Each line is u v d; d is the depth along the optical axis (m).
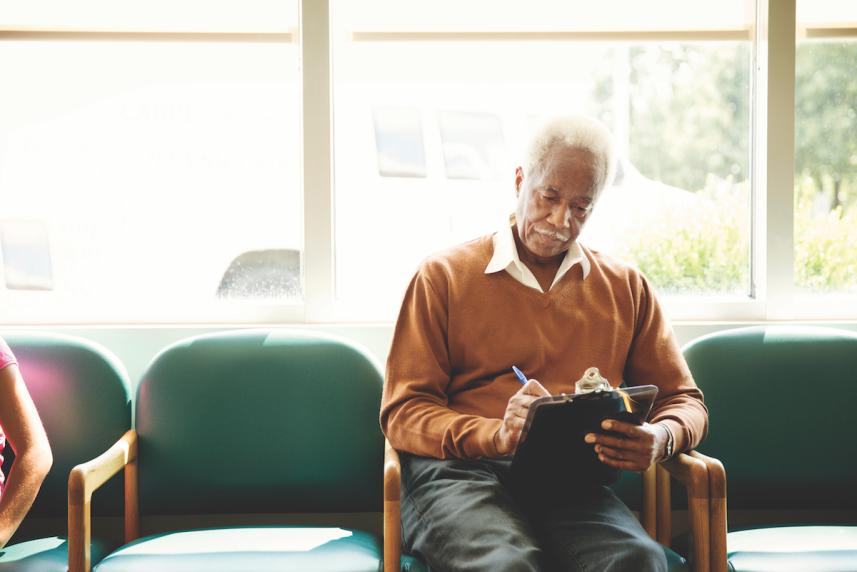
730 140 2.07
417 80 2.03
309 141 2.00
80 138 2.01
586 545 1.32
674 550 1.56
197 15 2.00
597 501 1.43
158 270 2.04
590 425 1.29
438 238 2.06
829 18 2.05
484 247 1.64
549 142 1.51
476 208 2.05
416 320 1.58
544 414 1.24
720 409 1.75
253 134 2.03
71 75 2.00
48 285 2.02
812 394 1.76
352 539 1.51
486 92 2.03
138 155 2.02
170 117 2.01
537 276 1.61
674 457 1.47
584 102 2.04
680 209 2.07
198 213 2.03
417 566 1.40
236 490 1.72
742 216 2.07
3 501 1.46
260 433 1.73
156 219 2.03
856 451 1.74
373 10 2.02
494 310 1.57
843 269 2.08
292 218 2.04
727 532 1.59
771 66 2.02
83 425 1.72
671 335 1.66
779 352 1.77
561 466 1.38
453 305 1.58
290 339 1.78
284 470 1.72
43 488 1.71
